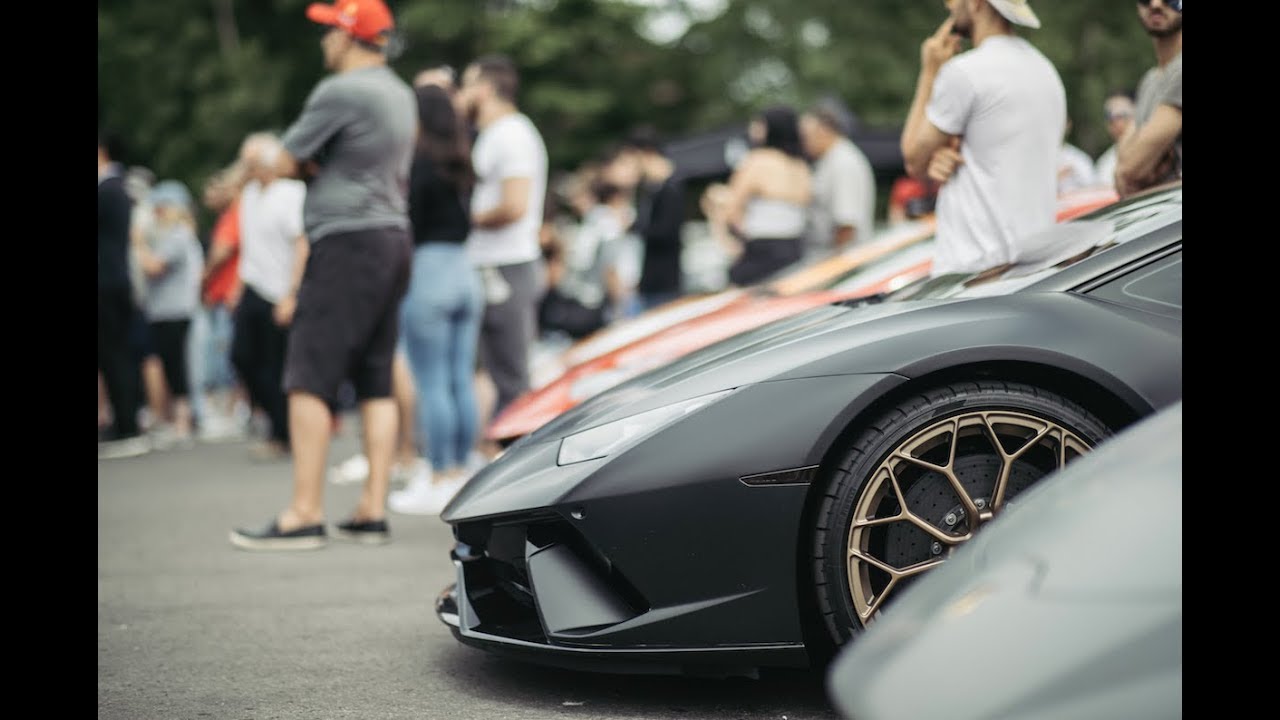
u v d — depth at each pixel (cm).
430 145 668
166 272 1127
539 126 3653
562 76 3728
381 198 570
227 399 1363
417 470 838
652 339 616
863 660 158
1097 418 312
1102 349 310
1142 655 140
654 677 351
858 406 304
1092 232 352
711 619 303
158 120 2789
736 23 4244
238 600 469
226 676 364
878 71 3788
